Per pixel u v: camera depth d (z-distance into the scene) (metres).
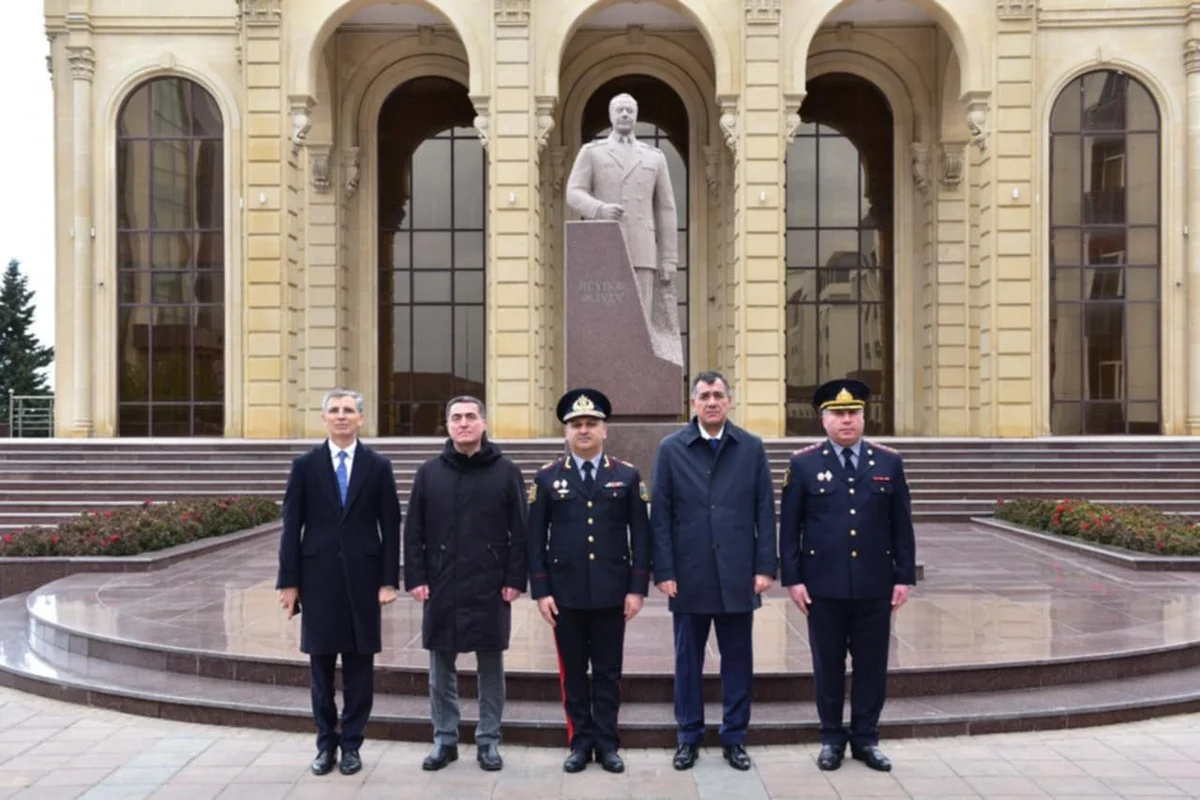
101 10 27.23
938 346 28.22
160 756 6.83
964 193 28.27
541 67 24.86
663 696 7.53
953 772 6.43
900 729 7.09
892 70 28.86
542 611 6.53
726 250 28.45
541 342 26.20
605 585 6.46
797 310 29.59
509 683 7.58
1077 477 20.03
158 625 9.36
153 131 27.45
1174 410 26.25
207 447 21.81
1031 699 7.62
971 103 24.67
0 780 6.39
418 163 29.67
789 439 22.30
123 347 27.64
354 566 6.46
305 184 27.28
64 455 21.34
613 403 11.64
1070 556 14.06
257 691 7.88
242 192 26.73
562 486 6.59
